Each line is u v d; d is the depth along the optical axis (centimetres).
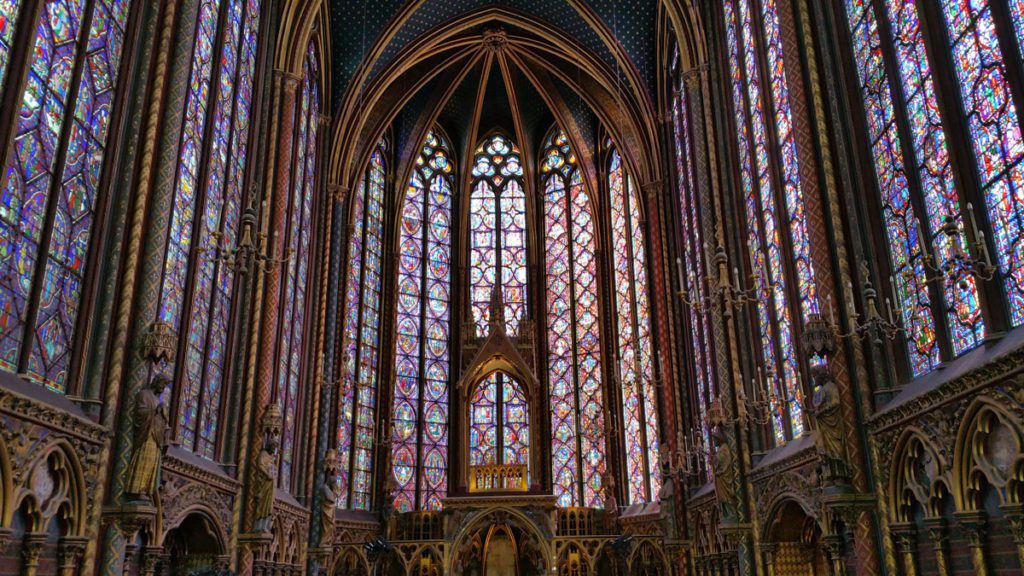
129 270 1192
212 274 1614
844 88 1348
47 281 1055
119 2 1275
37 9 1006
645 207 2711
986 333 967
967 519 952
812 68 1372
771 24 1636
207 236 1572
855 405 1208
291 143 2072
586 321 3070
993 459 923
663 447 2339
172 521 1310
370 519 2669
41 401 959
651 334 2591
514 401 2956
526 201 3266
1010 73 951
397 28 2597
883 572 1138
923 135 1141
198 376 1530
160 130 1298
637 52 2609
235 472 1650
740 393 1683
